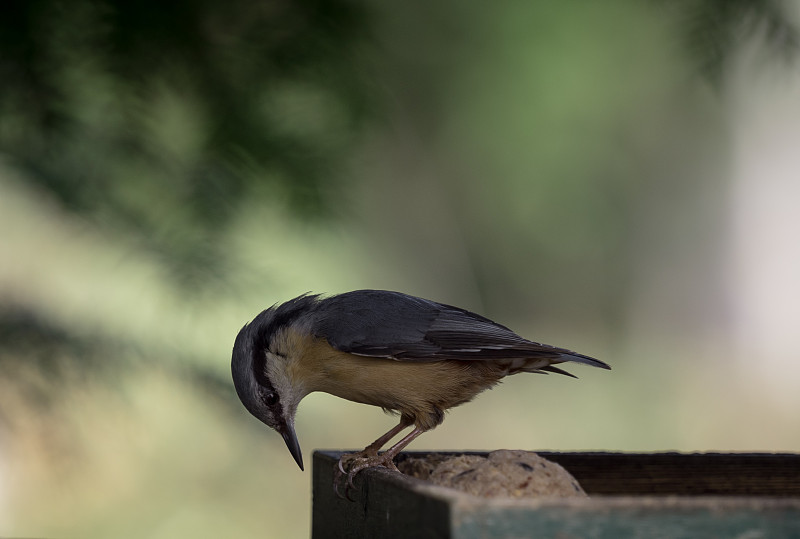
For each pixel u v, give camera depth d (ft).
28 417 29.12
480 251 88.12
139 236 28.78
